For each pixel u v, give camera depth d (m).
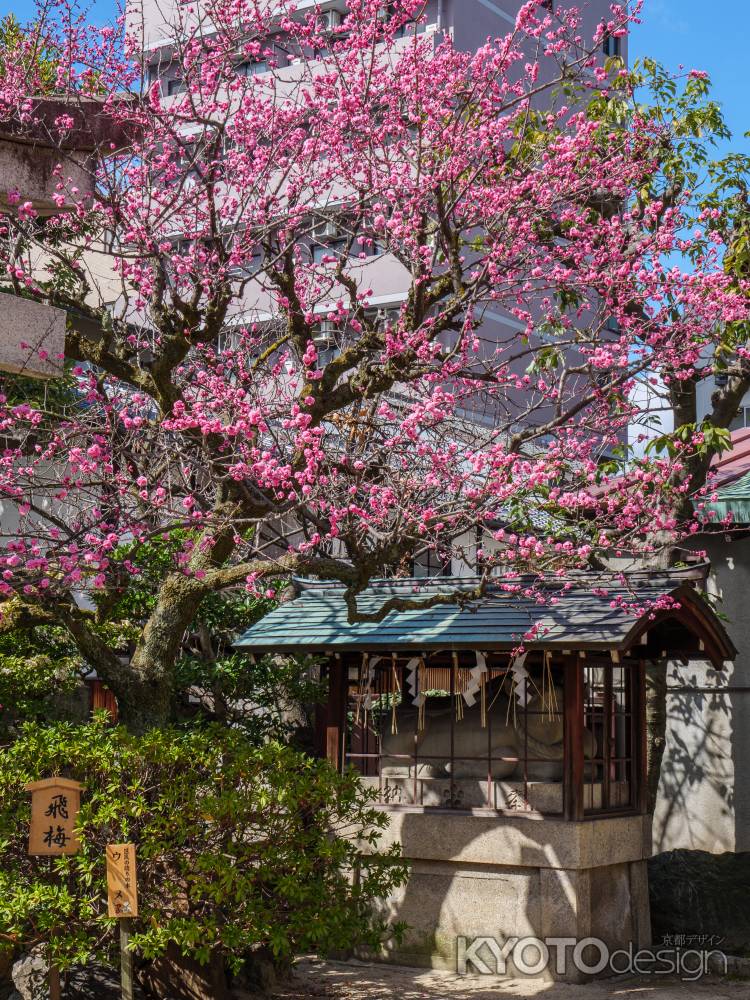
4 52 10.39
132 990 7.21
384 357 8.75
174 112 9.37
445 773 9.61
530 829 8.84
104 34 10.33
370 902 9.42
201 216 9.55
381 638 9.24
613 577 9.37
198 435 8.04
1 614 8.41
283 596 11.48
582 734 8.87
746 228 10.88
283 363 9.27
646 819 9.82
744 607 12.93
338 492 8.55
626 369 9.63
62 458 8.41
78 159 6.81
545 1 9.80
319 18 10.23
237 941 7.20
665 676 11.67
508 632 8.87
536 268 9.17
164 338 8.10
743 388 11.25
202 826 7.44
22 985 7.38
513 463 8.02
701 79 11.23
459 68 9.89
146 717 8.52
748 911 10.17
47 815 6.92
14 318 6.13
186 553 8.23
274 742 8.01
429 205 9.97
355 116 9.66
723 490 12.67
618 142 10.89
